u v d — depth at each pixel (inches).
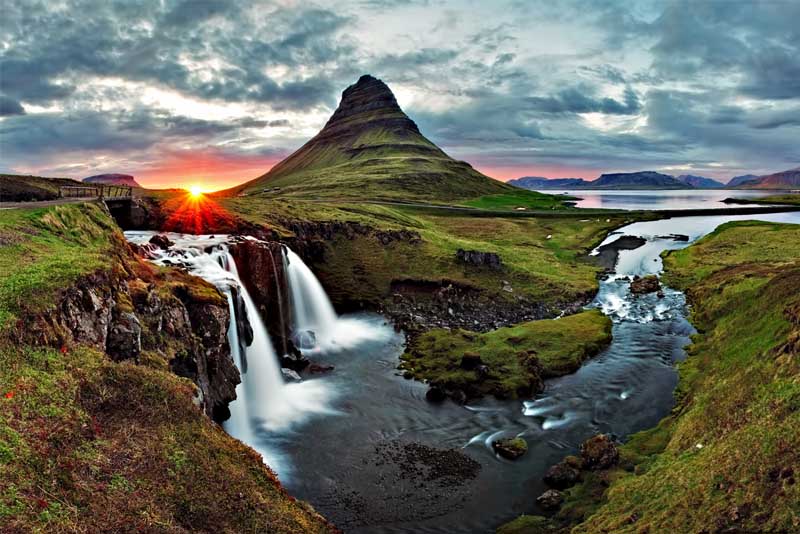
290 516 869.2
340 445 1446.9
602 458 1263.5
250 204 3786.9
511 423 1557.6
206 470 856.3
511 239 4909.0
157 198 3213.6
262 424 1569.9
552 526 1062.4
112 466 761.6
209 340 1465.3
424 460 1366.9
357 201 7106.3
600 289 3282.5
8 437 695.7
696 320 2464.3
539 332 2284.7
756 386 1174.3
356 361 2145.7
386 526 1114.1
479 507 1168.8
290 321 2536.9
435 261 3491.6
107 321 1088.2
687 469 999.6
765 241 4084.6
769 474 806.5
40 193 2223.2
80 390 858.1
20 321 887.7
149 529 688.4
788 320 1434.5
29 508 618.5
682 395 1636.3
